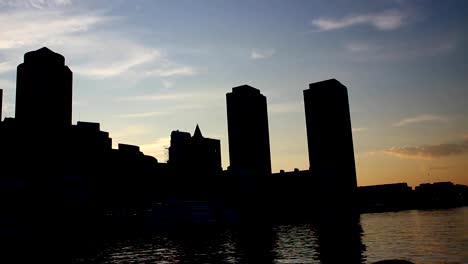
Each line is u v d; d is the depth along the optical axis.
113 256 147.88
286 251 138.25
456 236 165.88
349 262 107.88
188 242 192.88
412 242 150.12
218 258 129.25
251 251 144.25
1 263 145.75
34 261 145.38
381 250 130.38
